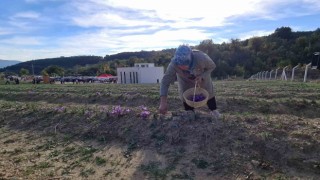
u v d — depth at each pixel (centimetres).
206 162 258
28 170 277
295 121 317
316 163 242
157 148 295
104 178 256
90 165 285
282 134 282
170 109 481
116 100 625
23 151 337
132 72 2853
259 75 2241
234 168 247
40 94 813
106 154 305
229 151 268
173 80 302
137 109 408
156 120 348
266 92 650
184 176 244
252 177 235
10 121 465
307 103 444
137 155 290
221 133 292
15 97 842
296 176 234
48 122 430
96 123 386
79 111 440
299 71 1634
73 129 388
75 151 322
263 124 306
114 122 375
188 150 279
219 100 487
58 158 307
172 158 271
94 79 2941
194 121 324
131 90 842
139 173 257
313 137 271
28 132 411
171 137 302
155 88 911
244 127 299
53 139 369
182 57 277
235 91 699
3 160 309
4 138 396
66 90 973
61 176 264
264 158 257
